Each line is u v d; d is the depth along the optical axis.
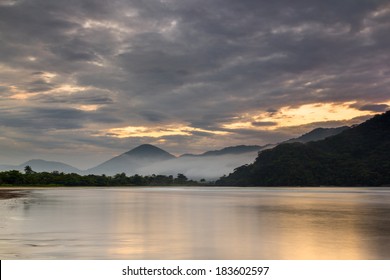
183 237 33.44
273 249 28.42
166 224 42.25
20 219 46.25
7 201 80.94
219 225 41.81
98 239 32.19
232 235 34.69
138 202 81.62
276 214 54.19
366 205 73.81
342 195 128.00
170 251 27.73
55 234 34.75
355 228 39.16
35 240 31.50
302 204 76.62
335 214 54.34
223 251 27.84
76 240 31.62
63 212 55.62
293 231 37.12
